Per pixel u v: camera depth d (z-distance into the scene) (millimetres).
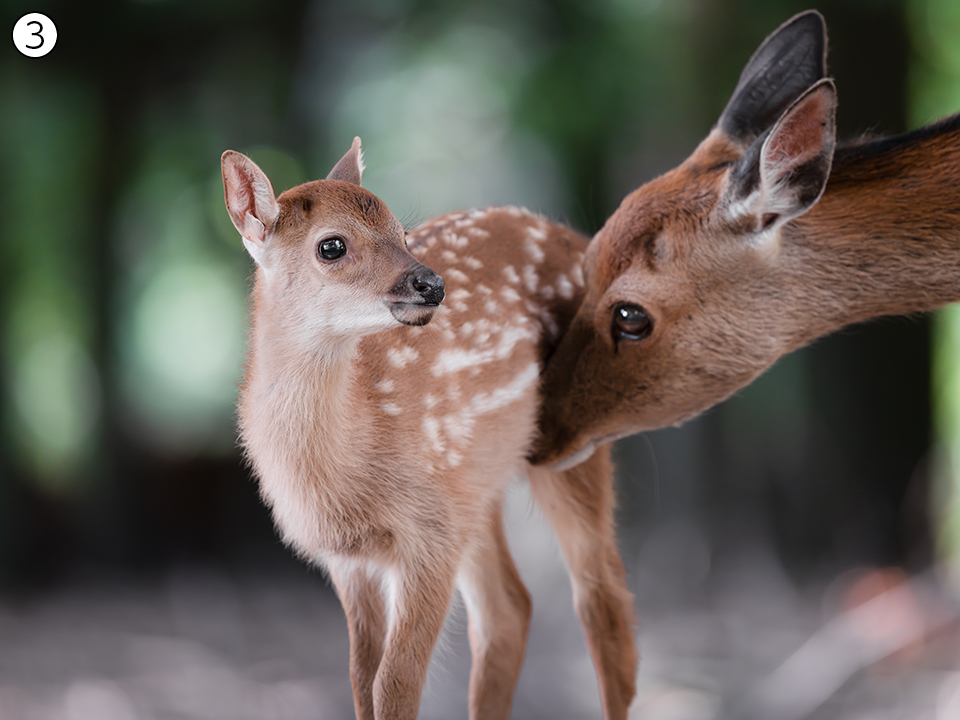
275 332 5156
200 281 19281
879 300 5500
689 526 15508
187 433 19016
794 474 14406
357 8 16875
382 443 5211
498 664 6184
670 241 5461
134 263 17266
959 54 15258
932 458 13477
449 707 10852
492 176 18641
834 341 13562
